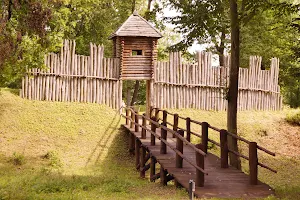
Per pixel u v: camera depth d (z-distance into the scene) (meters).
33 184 12.60
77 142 22.06
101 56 25.44
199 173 11.44
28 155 20.03
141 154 18.30
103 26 34.53
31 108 23.70
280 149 23.86
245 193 10.80
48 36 19.12
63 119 23.41
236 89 17.00
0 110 22.91
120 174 18.78
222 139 13.75
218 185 11.55
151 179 15.91
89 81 25.30
